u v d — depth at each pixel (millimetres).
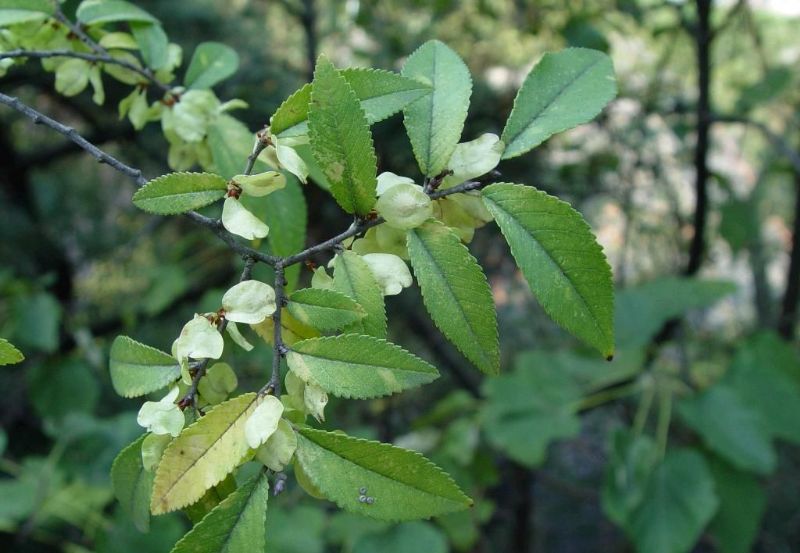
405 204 198
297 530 527
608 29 724
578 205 773
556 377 602
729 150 966
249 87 660
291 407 189
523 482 793
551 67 224
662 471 509
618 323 583
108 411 814
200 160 295
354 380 184
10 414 835
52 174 910
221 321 194
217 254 724
